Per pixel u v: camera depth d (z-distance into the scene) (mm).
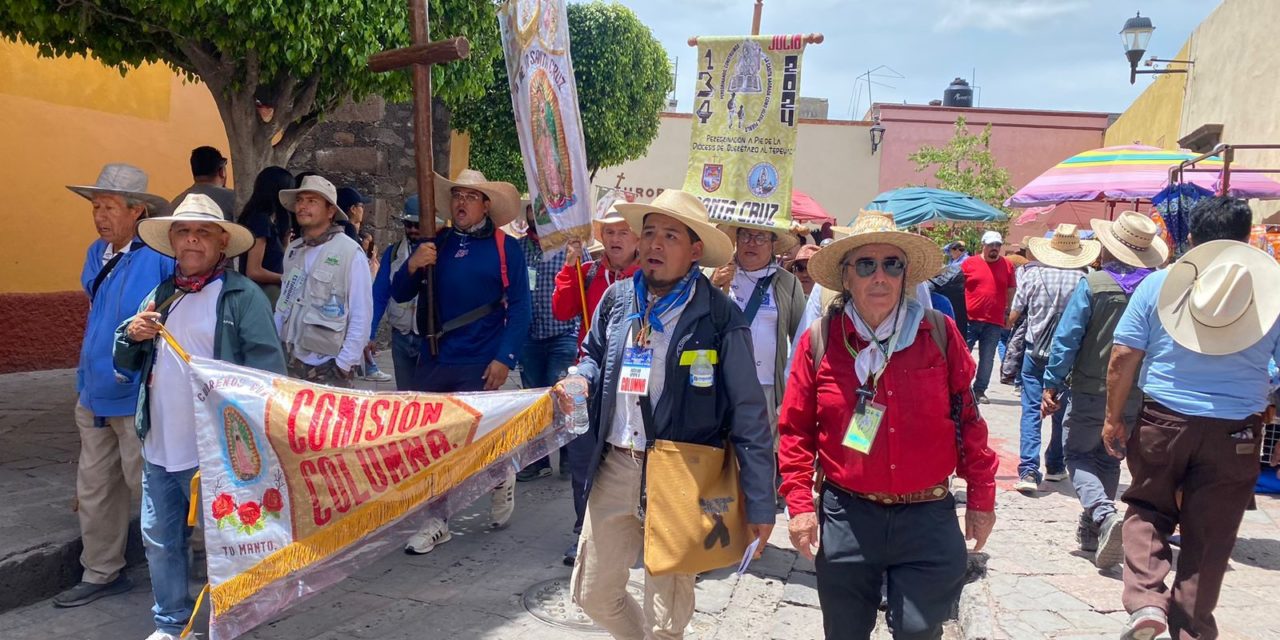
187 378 3771
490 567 5074
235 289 3926
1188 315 3631
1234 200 3865
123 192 4387
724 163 4902
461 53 4754
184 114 10703
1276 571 4996
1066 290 6598
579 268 4590
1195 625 3562
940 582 2947
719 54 4898
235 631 3381
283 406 3445
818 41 4676
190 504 3555
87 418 4363
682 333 3078
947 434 2992
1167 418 3688
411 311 6207
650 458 3070
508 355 5254
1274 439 6645
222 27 6016
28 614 4285
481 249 5320
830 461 3049
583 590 3320
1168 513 3820
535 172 4645
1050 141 27969
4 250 8867
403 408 3520
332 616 4375
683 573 3066
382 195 12930
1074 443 5344
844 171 28438
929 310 3084
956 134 25172
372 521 3494
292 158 13008
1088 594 4574
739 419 3068
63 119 9297
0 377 8812
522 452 3514
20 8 5914
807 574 5082
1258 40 12227
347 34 6328
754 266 5191
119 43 7004
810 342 3127
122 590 4582
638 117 17188
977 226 22938
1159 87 18312
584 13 15578
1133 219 5270
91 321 4328
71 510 5059
